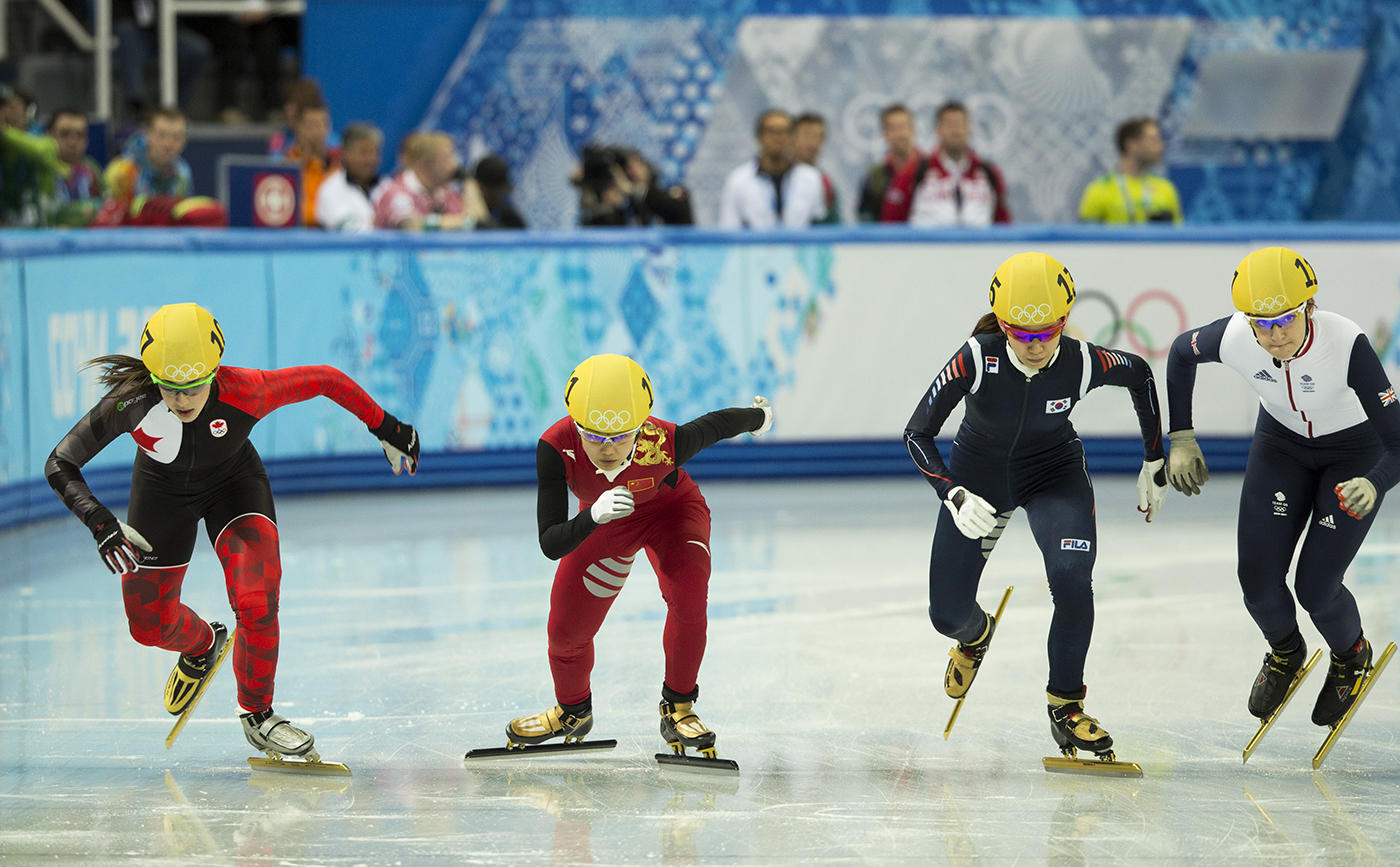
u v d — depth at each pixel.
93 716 15.57
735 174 32.44
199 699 14.64
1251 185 41.91
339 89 40.25
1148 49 40.88
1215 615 19.44
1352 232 29.70
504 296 29.58
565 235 29.69
